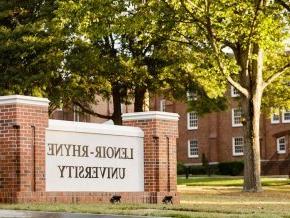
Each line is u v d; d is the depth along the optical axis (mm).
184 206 15773
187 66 31594
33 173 15914
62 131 16797
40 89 32312
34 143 15984
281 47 27406
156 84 33688
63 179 16703
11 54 32000
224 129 67250
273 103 36531
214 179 48156
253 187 28859
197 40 29016
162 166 18859
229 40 26859
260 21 24906
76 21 28312
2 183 15750
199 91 35375
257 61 28891
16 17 34312
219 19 26078
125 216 11688
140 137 18859
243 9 25359
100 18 27609
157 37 29250
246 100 29031
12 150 15648
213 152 67688
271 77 29797
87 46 31938
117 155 18141
